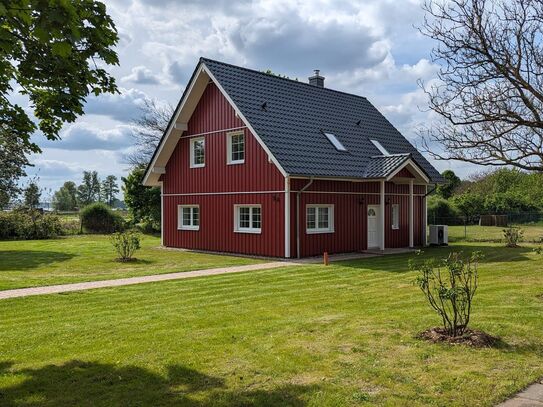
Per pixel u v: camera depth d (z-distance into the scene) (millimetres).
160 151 23906
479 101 8359
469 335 6984
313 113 22516
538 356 6262
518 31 8383
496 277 13109
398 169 19953
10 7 4859
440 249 21859
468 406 4824
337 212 20219
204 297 10852
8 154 33625
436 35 8727
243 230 20438
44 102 7426
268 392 5234
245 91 20781
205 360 6312
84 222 36281
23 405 5059
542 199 41312
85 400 5148
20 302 10406
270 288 11930
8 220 31344
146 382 5609
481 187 46531
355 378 5590
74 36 5223
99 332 7836
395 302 9945
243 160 20375
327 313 9023
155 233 35750
